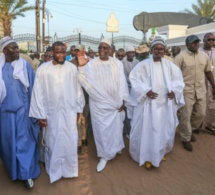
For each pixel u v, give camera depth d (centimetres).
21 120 333
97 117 374
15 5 2241
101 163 386
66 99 337
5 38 332
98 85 367
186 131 443
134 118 389
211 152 438
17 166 326
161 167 388
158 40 371
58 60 334
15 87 330
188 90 440
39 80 333
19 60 342
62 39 1981
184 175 367
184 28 1734
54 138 337
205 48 495
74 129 346
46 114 340
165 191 329
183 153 433
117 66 380
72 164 350
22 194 323
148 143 373
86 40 1973
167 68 379
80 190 332
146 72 379
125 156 423
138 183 346
